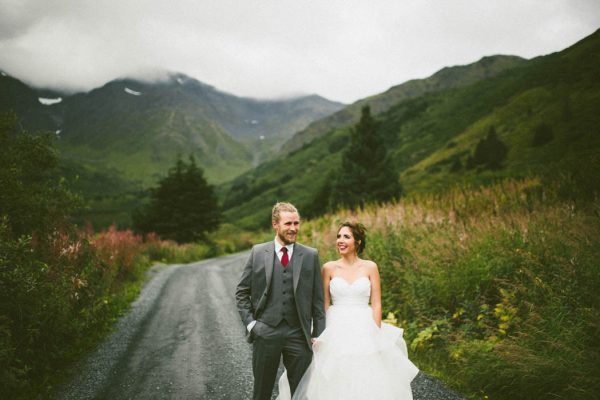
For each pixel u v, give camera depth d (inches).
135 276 486.3
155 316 317.1
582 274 183.6
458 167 3408.0
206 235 1530.5
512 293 197.2
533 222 253.3
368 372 133.3
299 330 129.5
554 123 3021.7
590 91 2989.7
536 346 165.2
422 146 6072.8
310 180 7229.3
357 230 151.0
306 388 130.0
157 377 191.2
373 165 1332.4
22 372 160.6
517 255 223.6
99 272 330.6
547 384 145.6
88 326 244.8
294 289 128.6
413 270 266.8
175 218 1389.0
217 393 173.0
